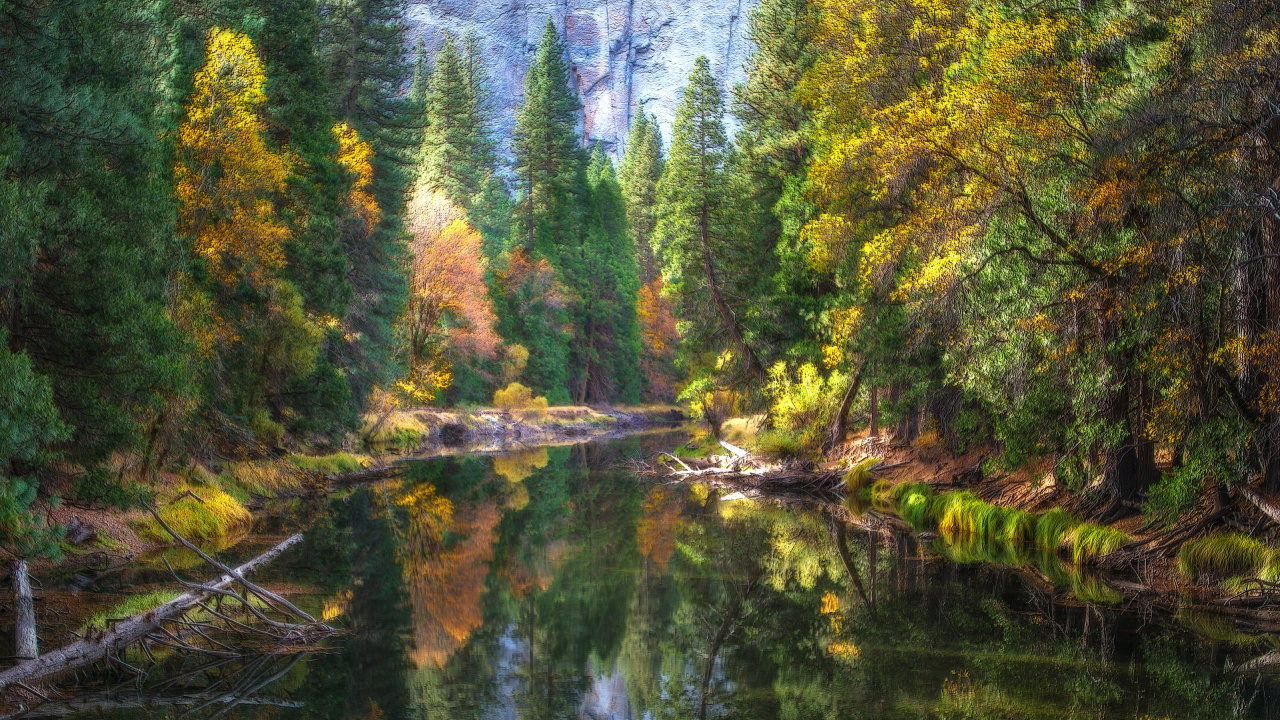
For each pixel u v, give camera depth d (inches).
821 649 446.9
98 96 548.4
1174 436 538.9
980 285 627.5
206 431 869.2
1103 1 589.0
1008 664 409.7
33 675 364.2
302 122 1195.9
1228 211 472.1
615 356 3255.4
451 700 368.5
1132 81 532.1
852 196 877.2
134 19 671.8
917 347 818.8
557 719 346.6
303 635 462.3
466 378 2466.8
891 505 1001.5
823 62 968.9
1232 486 541.3
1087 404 604.7
